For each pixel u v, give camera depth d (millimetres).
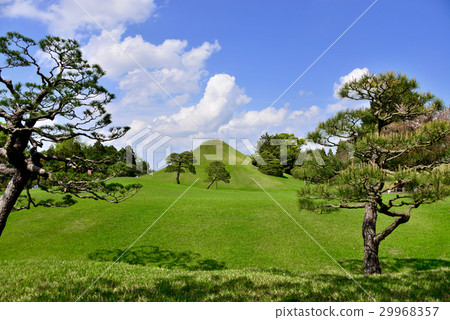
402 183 9633
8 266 9883
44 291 6609
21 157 9734
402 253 17250
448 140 10523
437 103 10766
